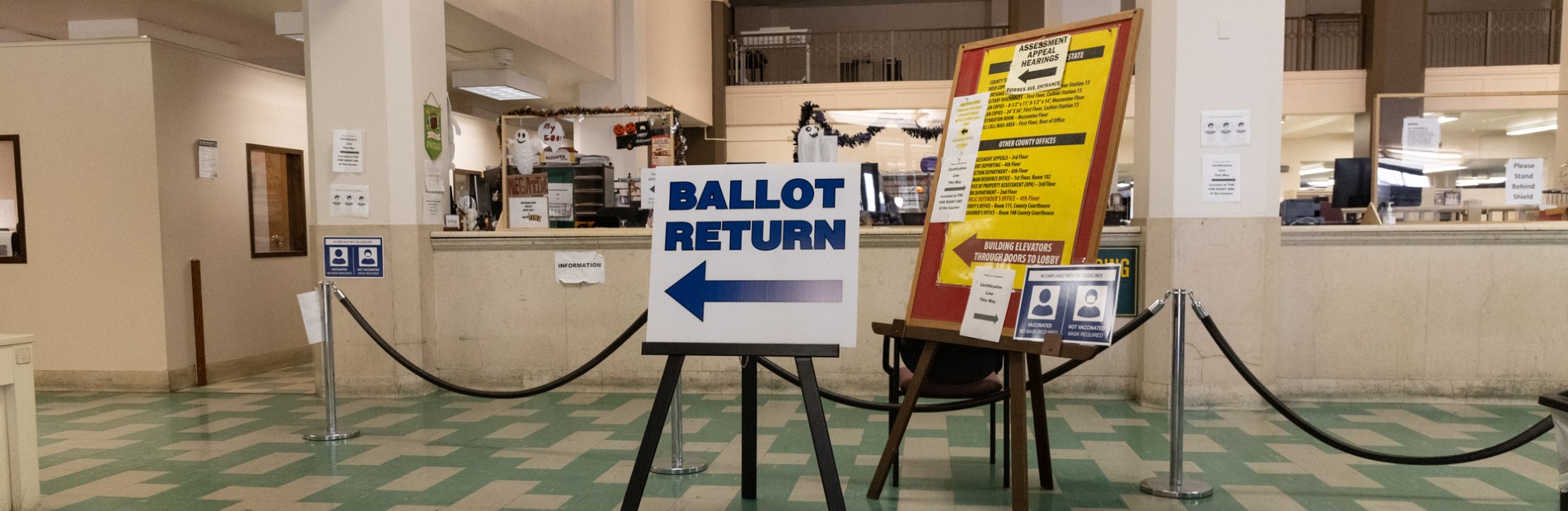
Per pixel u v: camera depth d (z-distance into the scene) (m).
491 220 7.51
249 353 7.06
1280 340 5.42
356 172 5.84
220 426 5.02
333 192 5.86
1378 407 5.22
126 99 6.22
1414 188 6.74
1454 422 4.82
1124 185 15.84
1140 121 5.49
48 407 5.67
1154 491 3.54
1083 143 3.08
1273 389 5.31
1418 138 6.75
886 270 5.69
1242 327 5.17
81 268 6.33
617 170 10.55
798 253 2.76
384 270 5.83
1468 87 14.23
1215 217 5.14
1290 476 3.81
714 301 2.77
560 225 6.89
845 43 20.06
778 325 2.72
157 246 6.23
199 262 6.52
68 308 6.37
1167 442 4.43
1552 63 14.62
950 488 3.64
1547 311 5.25
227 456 4.31
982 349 3.44
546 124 7.11
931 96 15.46
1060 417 5.02
